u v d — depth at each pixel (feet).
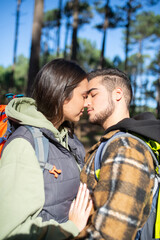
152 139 3.52
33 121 3.84
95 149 4.19
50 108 4.12
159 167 3.60
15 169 3.29
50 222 3.40
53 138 3.92
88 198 3.80
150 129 3.56
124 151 3.28
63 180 3.89
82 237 3.13
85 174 4.03
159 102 35.99
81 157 5.11
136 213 2.94
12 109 3.87
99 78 4.50
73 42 35.83
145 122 3.73
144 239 3.36
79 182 4.30
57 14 62.44
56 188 3.73
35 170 3.42
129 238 2.89
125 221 2.88
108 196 3.10
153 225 3.41
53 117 4.20
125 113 4.44
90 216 3.61
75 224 3.56
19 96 5.13
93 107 4.49
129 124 3.67
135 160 3.19
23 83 84.58
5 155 3.48
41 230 3.23
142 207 3.04
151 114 4.39
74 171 4.23
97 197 3.27
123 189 3.00
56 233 3.34
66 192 3.91
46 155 3.70
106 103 4.37
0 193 3.17
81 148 5.33
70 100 4.18
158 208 3.44
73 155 4.69
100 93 4.41
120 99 4.40
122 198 2.95
